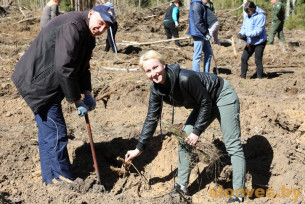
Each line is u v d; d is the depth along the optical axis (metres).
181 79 3.77
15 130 5.81
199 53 8.45
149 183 4.79
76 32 3.97
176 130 4.29
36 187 4.35
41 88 4.15
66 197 4.16
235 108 4.10
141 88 7.42
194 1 8.28
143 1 23.23
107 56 11.30
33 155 5.07
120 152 5.26
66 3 21.02
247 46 9.12
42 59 4.11
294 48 13.98
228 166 4.76
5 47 11.51
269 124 6.00
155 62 3.71
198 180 4.71
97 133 5.68
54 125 4.30
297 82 8.74
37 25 16.16
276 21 13.10
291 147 5.14
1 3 19.30
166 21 13.61
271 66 11.05
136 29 17.45
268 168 4.95
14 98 7.20
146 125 4.20
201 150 4.33
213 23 8.71
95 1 16.75
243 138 5.43
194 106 4.11
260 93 8.33
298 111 6.06
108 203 4.16
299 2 26.34
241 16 20.55
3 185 4.56
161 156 5.07
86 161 5.05
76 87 4.09
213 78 4.05
